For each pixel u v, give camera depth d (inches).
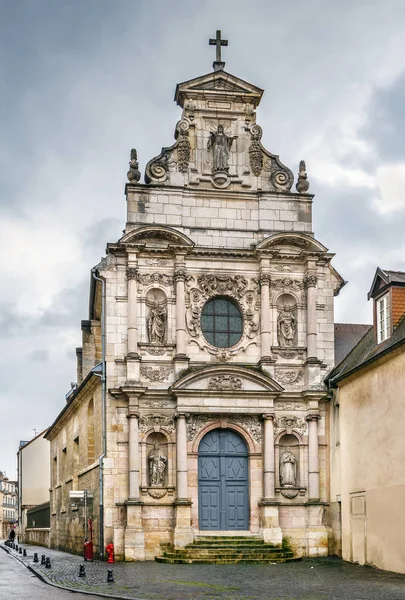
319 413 1491.1
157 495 1419.8
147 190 1526.8
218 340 1510.8
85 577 1098.7
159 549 1402.6
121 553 1391.5
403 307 1279.5
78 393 1670.8
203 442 1469.0
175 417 1443.2
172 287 1496.1
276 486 1462.8
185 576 1109.7
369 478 1278.3
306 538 1444.4
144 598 866.8
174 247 1487.5
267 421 1460.4
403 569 1136.8
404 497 1146.7
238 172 1572.3
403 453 1159.6
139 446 1430.9
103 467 1418.6
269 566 1273.4
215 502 1453.0
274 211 1560.0
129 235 1476.4
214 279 1510.8
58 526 2064.5
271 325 1515.7
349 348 1571.1
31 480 3021.7
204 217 1537.9
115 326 1473.9
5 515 5910.4
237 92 1582.2
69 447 1902.1
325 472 1482.5
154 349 1471.5
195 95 1574.8
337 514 1429.6
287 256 1529.3
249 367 1492.4
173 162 1549.0
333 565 1285.7
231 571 1184.2
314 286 1526.8
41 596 899.4
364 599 853.8
